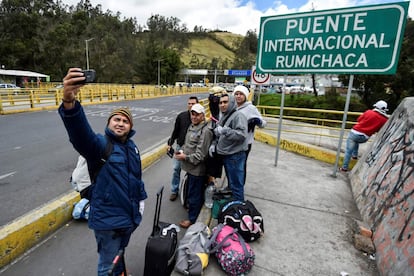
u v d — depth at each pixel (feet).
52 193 12.10
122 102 68.64
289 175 14.53
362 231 8.34
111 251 5.80
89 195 5.61
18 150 19.54
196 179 9.16
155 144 23.44
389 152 10.16
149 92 97.81
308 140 23.57
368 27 12.32
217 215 9.09
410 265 5.48
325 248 7.86
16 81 148.15
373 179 10.36
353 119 63.31
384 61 12.23
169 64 224.94
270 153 19.80
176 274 6.38
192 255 6.48
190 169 9.13
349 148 15.20
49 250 8.13
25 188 12.59
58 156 18.13
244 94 10.90
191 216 9.55
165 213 10.77
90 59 195.83
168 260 6.31
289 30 14.42
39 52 185.88
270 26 14.97
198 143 8.94
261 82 24.22
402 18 11.55
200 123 9.43
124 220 5.65
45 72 183.21
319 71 13.96
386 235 7.22
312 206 10.69
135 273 7.32
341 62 13.28
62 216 9.46
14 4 206.08
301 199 11.35
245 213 7.91
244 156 9.91
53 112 43.14
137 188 5.94
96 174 5.43
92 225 5.51
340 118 68.23
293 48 14.47
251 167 15.90
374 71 12.54
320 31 13.55
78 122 4.70
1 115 37.42
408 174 7.59
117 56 211.00
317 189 12.57
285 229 8.86
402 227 6.56
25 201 11.23
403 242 6.17
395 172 8.61
